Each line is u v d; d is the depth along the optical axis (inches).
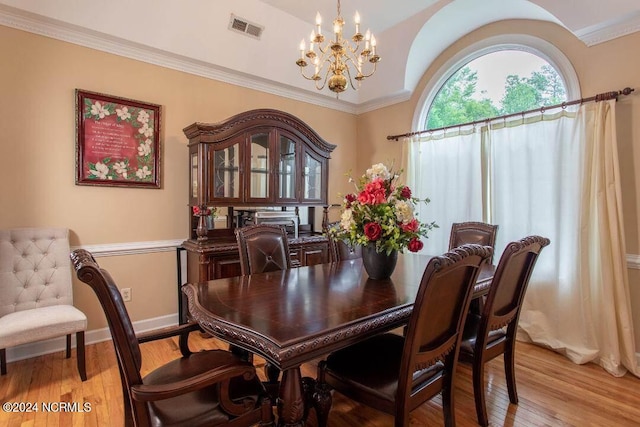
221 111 135.5
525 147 117.4
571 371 94.2
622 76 99.5
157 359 99.3
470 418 72.5
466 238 113.7
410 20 134.9
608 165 98.0
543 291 111.4
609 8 94.0
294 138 137.6
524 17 121.9
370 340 68.1
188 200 127.5
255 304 59.9
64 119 102.3
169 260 124.4
